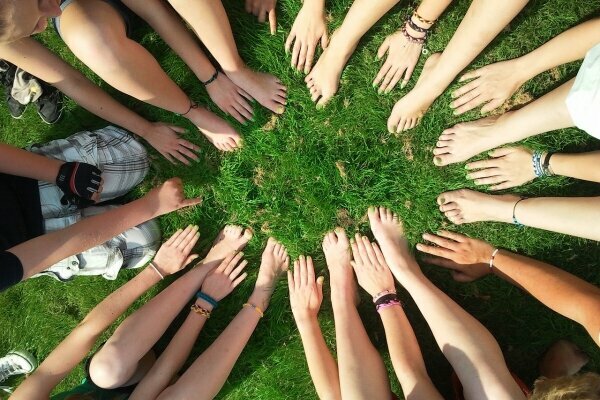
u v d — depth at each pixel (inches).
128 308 82.0
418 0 74.4
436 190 76.7
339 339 72.5
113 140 76.6
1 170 65.2
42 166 67.1
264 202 78.8
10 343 85.1
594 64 55.8
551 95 64.5
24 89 75.0
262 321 79.7
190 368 72.9
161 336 78.4
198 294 78.1
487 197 73.8
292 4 75.8
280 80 77.0
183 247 78.8
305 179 77.7
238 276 79.0
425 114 76.1
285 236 78.3
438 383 77.5
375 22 71.5
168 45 75.6
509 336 76.9
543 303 69.6
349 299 75.5
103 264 74.6
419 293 72.3
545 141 74.2
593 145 73.5
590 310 62.4
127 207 70.1
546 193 74.9
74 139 74.2
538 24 73.3
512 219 72.1
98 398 73.0
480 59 74.5
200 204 79.9
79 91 71.3
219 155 79.4
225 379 74.2
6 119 82.6
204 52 78.2
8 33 49.4
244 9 76.9
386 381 70.9
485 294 77.2
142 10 68.7
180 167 80.0
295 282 77.5
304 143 77.5
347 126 76.9
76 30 60.7
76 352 74.2
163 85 68.9
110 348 72.1
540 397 55.1
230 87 76.2
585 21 72.6
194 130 78.8
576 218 64.6
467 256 75.3
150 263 79.0
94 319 74.8
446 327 69.0
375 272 76.2
